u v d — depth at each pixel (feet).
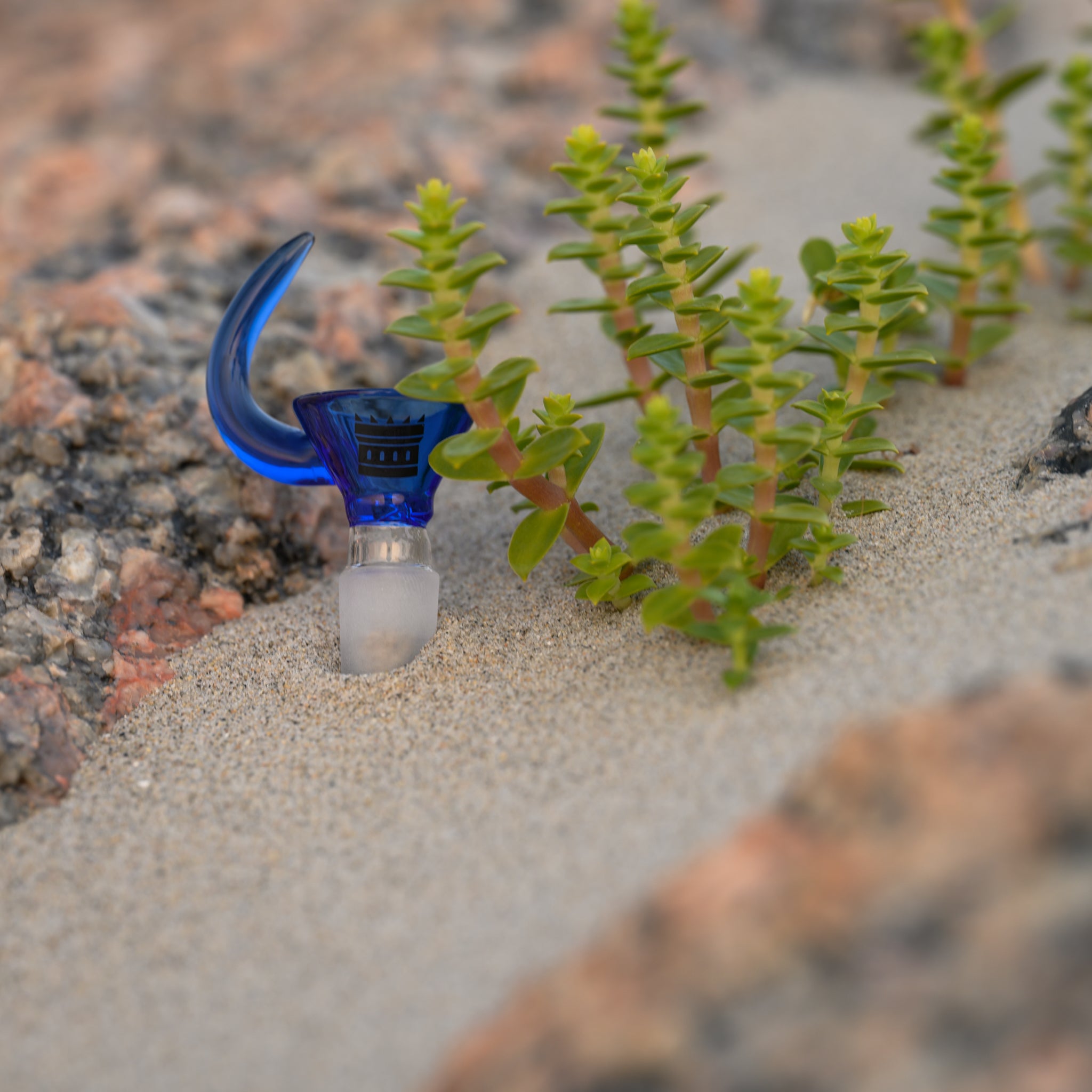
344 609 1.55
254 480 1.69
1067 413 1.57
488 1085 1.27
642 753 1.42
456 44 2.55
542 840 1.38
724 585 1.49
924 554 1.51
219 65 2.74
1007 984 1.24
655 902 1.29
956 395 1.71
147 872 1.43
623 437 1.76
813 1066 1.23
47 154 2.27
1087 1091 1.21
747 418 1.52
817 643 1.46
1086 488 1.52
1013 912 1.25
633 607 1.55
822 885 1.27
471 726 1.48
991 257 1.70
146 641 1.60
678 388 1.79
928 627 1.43
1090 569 1.43
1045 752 1.28
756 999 1.25
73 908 1.42
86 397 1.72
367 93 2.39
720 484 1.46
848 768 1.30
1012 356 1.76
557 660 1.51
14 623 1.57
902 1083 1.22
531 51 2.47
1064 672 1.31
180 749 1.52
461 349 1.47
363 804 1.44
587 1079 1.25
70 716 1.54
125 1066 1.33
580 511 1.55
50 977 1.38
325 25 2.87
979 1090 1.22
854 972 1.25
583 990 1.28
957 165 1.79
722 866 1.29
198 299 1.86
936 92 1.92
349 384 1.82
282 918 1.39
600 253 1.59
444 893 1.37
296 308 1.86
